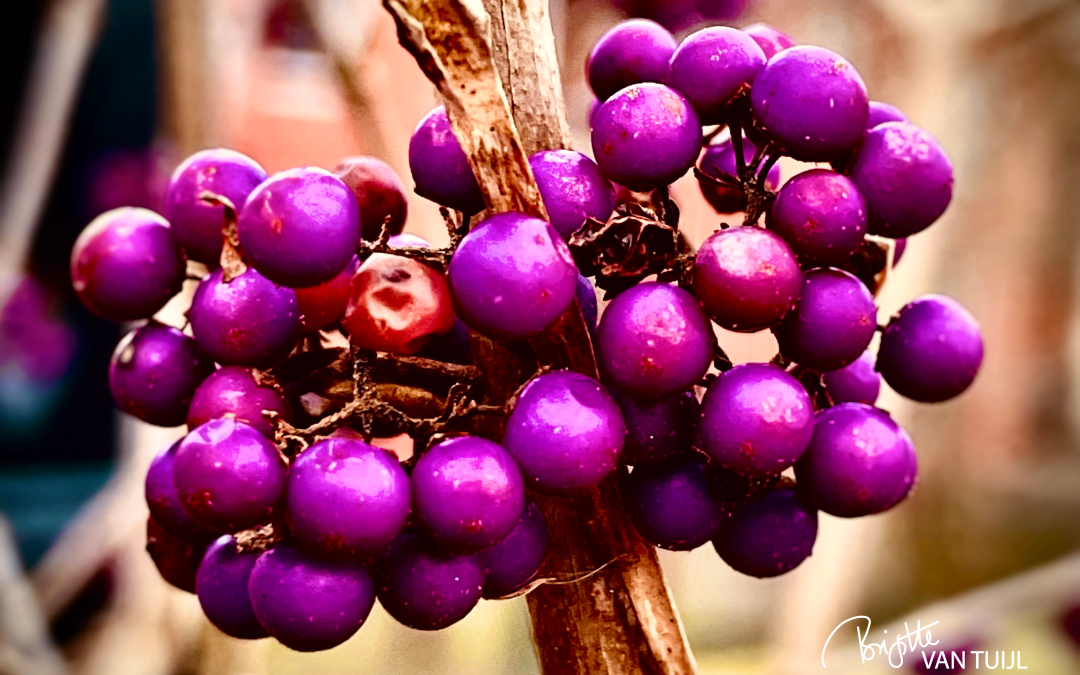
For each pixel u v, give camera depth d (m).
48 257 0.27
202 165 0.10
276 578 0.09
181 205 0.10
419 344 0.09
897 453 0.09
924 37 0.19
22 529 0.26
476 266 0.09
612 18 0.13
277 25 0.20
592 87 0.10
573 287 0.09
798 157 0.09
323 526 0.09
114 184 0.27
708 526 0.10
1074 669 0.21
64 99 0.22
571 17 0.14
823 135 0.09
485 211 0.09
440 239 0.14
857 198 0.09
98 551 0.21
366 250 0.09
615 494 0.10
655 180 0.09
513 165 0.09
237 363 0.09
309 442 0.09
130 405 0.10
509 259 0.09
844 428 0.09
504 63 0.10
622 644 0.10
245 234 0.09
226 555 0.10
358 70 0.14
